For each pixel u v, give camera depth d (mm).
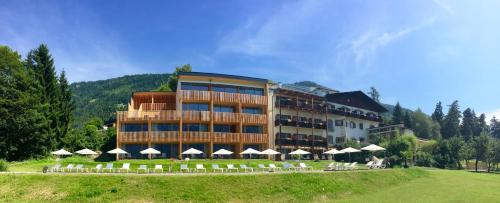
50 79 65000
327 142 73750
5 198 28266
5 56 55688
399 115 110438
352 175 40625
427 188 38906
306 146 69688
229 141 60438
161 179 32188
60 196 28797
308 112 72688
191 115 59094
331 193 34312
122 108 132000
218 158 60531
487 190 38250
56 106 64062
